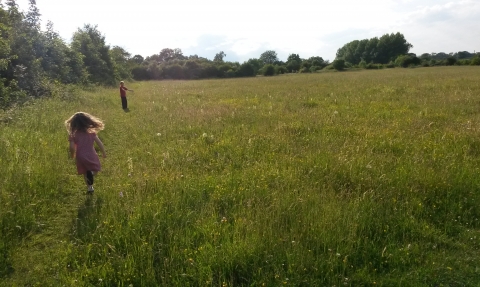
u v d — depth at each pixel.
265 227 4.57
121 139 10.11
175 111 14.09
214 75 80.06
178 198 5.46
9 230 4.81
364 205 5.14
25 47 17.94
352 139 9.01
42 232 4.96
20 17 19.91
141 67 73.69
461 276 3.95
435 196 5.60
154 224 4.72
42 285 3.87
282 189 5.77
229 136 9.66
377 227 4.69
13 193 5.55
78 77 26.64
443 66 75.12
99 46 39.88
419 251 4.33
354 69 84.38
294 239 4.43
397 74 43.59
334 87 25.11
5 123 10.63
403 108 13.48
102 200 5.82
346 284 3.77
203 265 3.97
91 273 3.93
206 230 4.57
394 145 8.21
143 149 8.80
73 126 6.17
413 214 5.18
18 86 15.73
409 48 114.62
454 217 5.08
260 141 8.88
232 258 3.99
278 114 12.84
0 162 6.81
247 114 12.93
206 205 5.34
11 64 16.19
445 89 19.64
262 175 6.36
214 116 12.54
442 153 7.54
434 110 12.84
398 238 4.61
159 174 6.60
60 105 14.25
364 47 118.31
